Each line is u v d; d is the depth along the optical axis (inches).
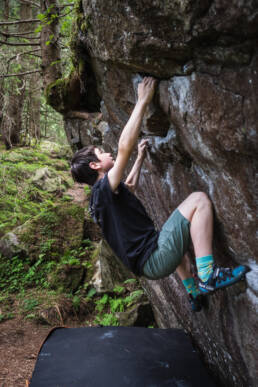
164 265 75.4
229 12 46.3
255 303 70.9
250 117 51.1
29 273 231.5
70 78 165.0
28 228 254.4
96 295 215.5
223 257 80.3
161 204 109.2
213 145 60.9
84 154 84.0
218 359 103.7
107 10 63.5
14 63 271.3
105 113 121.1
